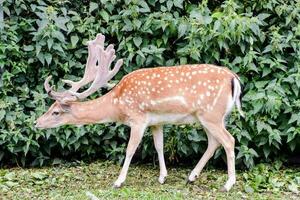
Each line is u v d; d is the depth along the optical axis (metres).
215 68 7.27
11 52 8.25
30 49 8.26
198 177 7.83
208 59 8.17
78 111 7.38
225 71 7.25
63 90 8.29
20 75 8.45
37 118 8.12
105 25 8.52
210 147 7.49
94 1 8.48
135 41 8.23
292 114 7.93
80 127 8.24
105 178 7.93
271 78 8.19
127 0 8.19
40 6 8.34
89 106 7.39
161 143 7.65
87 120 7.42
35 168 8.47
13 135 8.11
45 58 8.20
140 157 8.73
